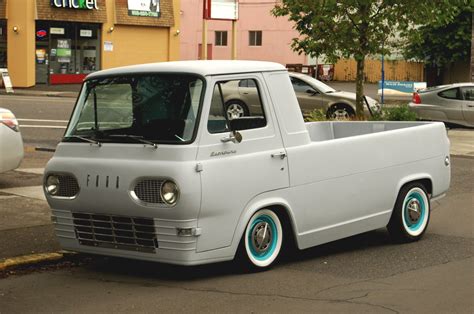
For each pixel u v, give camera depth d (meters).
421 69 52.66
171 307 6.65
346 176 8.55
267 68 8.00
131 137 7.44
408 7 18.89
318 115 21.06
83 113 7.96
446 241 9.53
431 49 45.56
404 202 9.34
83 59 44.16
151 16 46.22
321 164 8.28
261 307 6.65
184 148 7.15
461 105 23.98
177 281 7.54
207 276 7.70
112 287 7.34
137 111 7.61
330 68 55.53
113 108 7.77
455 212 11.51
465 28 44.12
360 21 19.28
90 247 7.76
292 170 7.97
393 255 8.73
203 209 7.16
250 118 7.66
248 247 7.70
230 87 7.62
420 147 9.52
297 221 8.06
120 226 7.50
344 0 18.88
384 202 9.05
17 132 12.35
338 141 8.48
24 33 41.59
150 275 7.79
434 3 18.94
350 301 6.84
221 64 7.73
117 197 7.36
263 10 57.66
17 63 41.81
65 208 7.82
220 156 7.34
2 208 10.66
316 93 24.70
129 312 6.51
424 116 24.45
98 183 7.48
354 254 8.79
